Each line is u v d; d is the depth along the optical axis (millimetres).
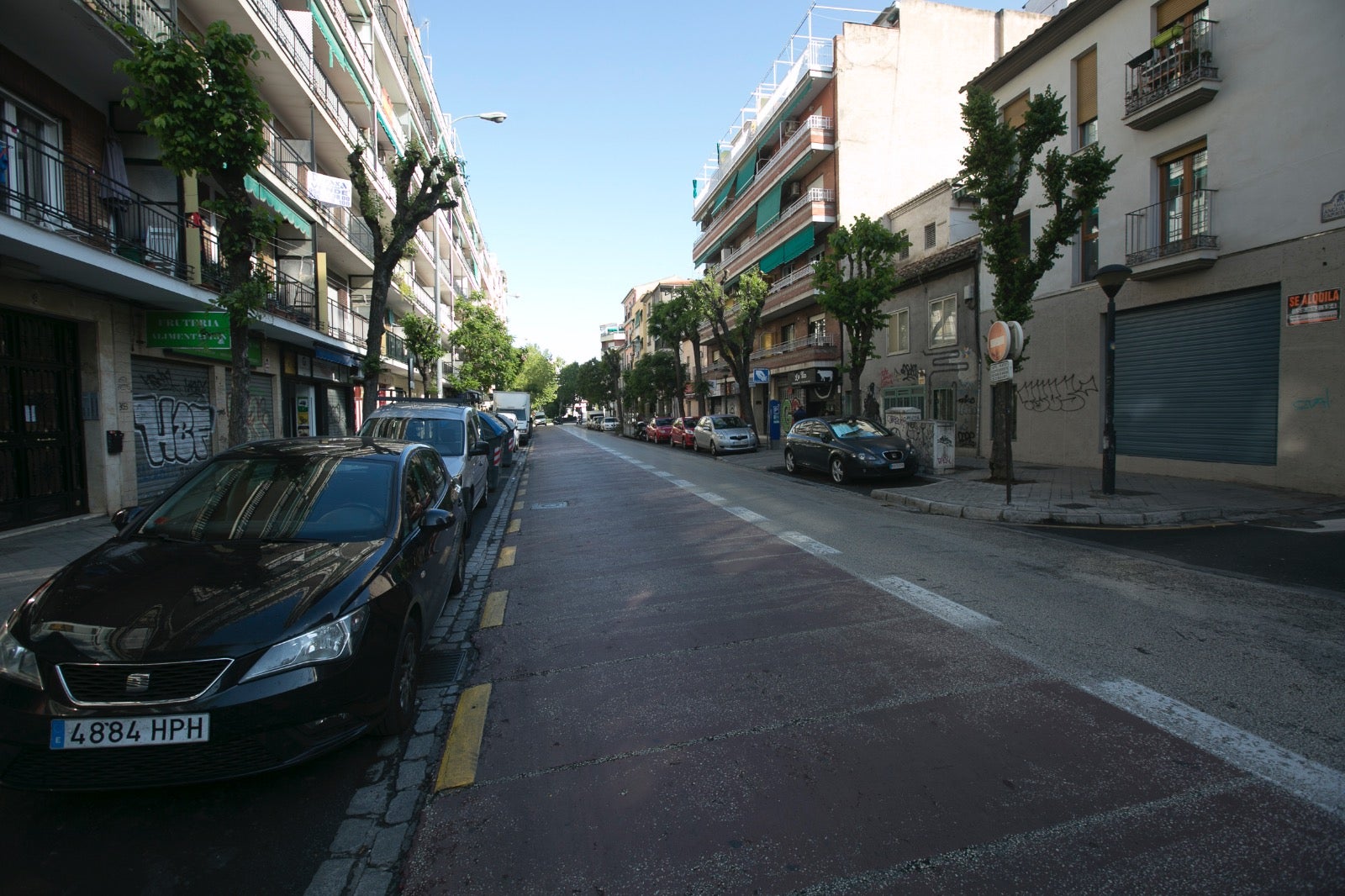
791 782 3072
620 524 10305
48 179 10297
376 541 4078
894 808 2840
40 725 2867
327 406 22438
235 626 3102
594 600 6227
